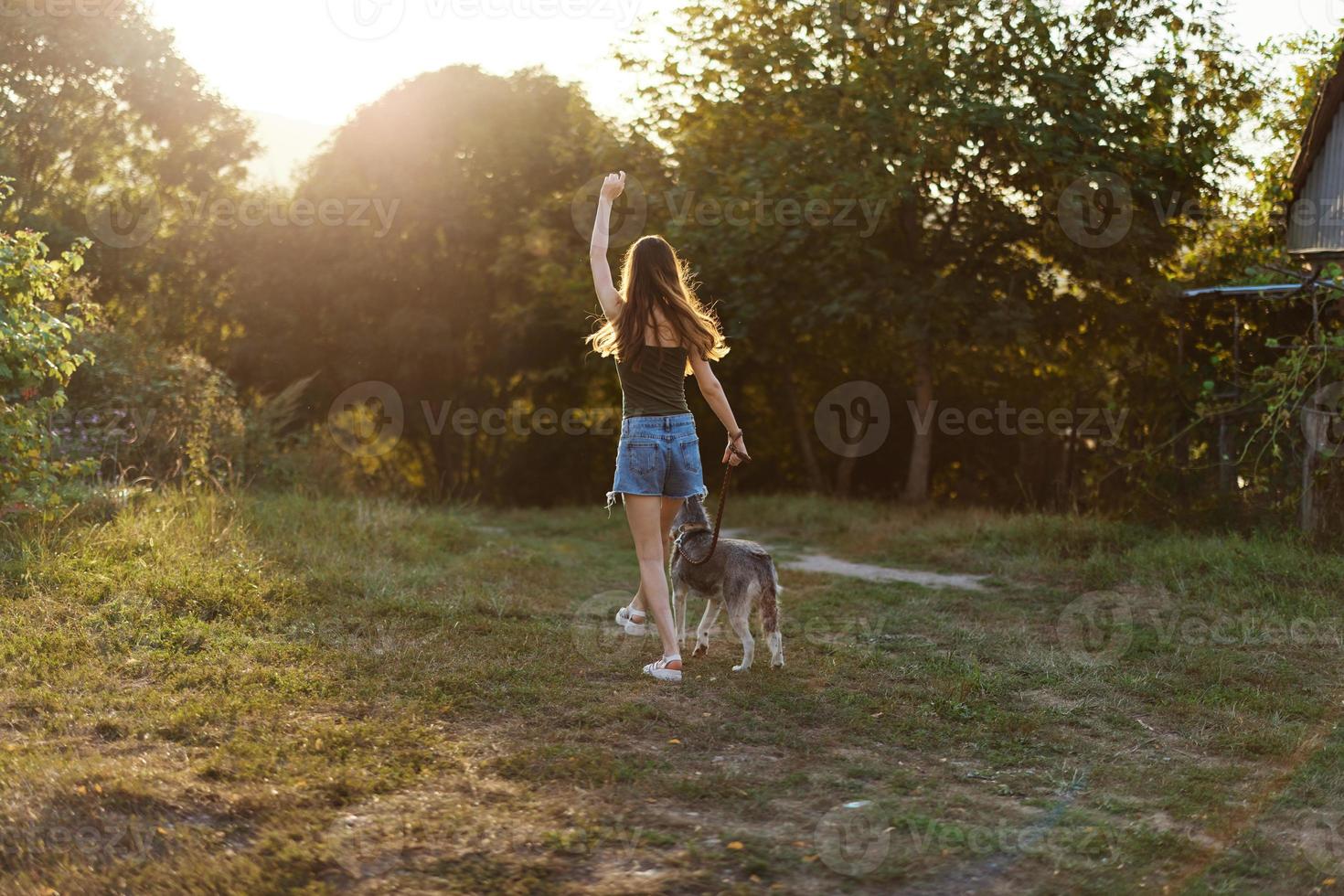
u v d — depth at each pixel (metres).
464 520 10.41
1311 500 8.70
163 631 4.77
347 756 3.48
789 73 13.27
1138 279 12.24
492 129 19.73
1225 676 5.09
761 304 13.68
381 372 20.36
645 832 2.98
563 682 4.51
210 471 10.60
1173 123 13.18
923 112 12.10
